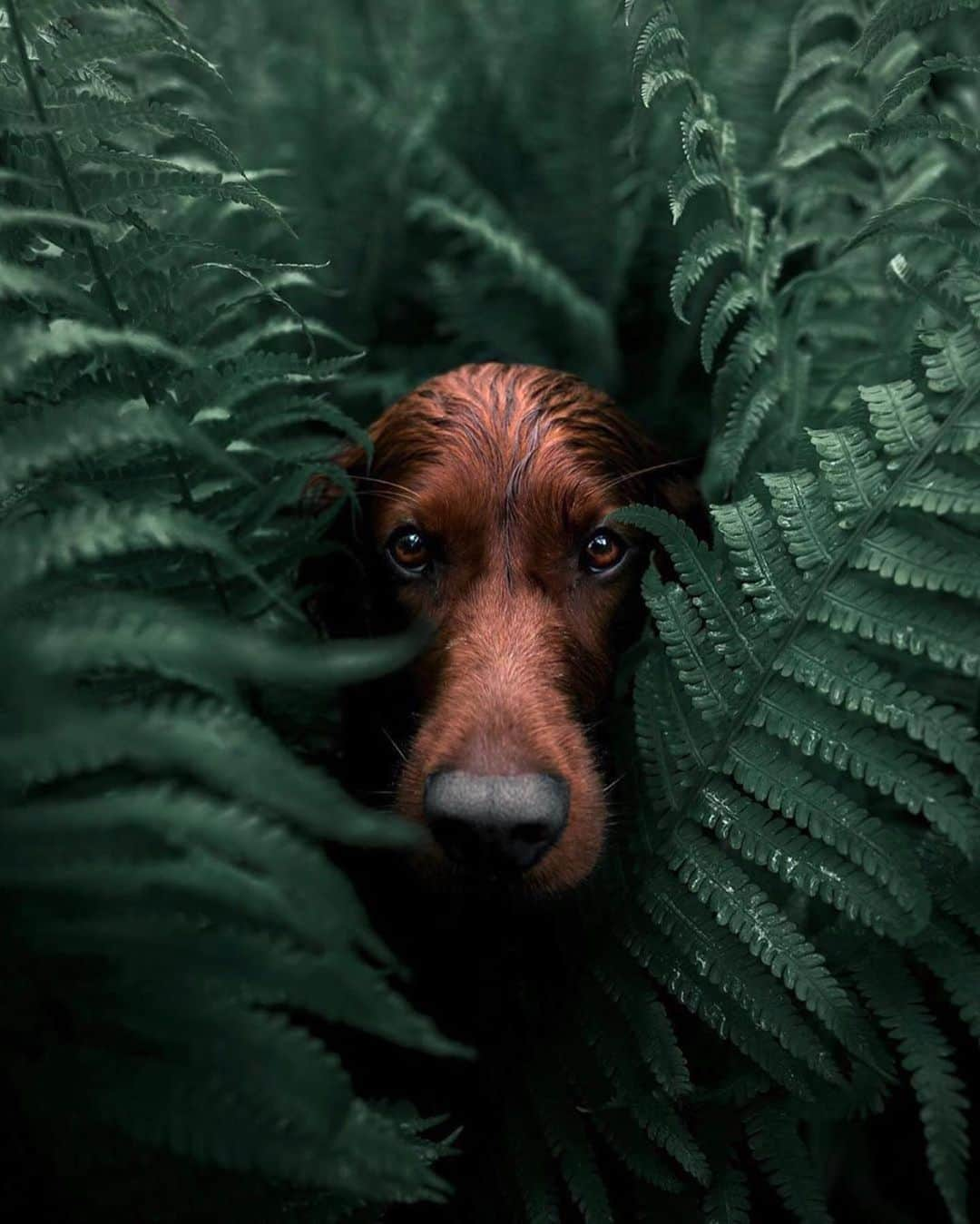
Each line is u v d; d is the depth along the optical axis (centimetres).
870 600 33
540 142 76
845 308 52
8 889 23
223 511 36
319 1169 24
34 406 31
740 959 33
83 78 34
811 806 33
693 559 35
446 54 80
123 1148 25
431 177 74
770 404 44
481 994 38
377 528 49
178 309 36
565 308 67
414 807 42
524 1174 34
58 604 25
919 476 33
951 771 41
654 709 35
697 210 68
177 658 21
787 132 51
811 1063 31
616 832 42
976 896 33
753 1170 39
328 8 88
